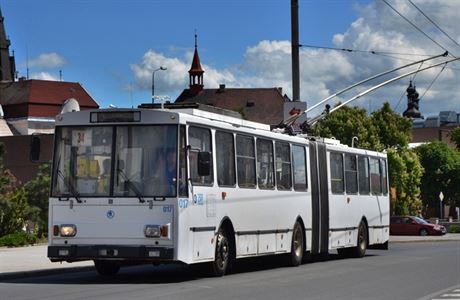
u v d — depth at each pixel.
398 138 80.19
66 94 137.38
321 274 20.62
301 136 25.45
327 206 26.03
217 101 148.88
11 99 134.62
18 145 80.81
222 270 19.12
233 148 19.77
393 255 30.75
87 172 17.56
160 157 17.23
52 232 17.56
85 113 17.72
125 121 17.48
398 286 17.58
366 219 29.69
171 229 17.00
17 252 27.52
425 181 103.44
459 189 102.81
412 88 35.72
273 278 19.14
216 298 14.45
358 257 28.92
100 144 17.58
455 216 105.31
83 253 17.30
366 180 30.09
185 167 17.44
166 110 17.38
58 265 22.08
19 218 38.91
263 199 21.33
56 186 17.66
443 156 103.06
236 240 19.73
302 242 24.06
